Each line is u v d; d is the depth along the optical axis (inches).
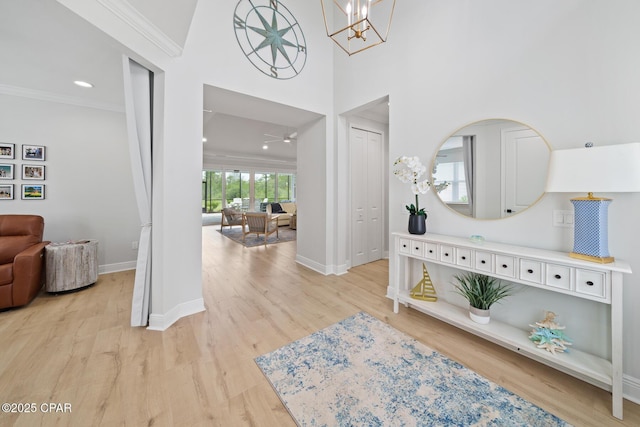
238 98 112.0
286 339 78.0
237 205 416.5
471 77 81.4
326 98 138.3
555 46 65.0
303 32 127.6
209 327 84.8
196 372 62.9
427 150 94.6
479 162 80.2
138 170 83.1
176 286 89.4
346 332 82.2
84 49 87.9
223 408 52.5
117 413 50.7
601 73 58.2
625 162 49.0
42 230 115.0
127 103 79.1
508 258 65.6
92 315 92.0
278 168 444.8
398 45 103.9
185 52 88.8
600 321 59.8
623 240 55.6
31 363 65.0
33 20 73.0
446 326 86.2
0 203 115.6
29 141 120.8
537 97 68.2
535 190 69.0
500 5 74.5
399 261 97.7
